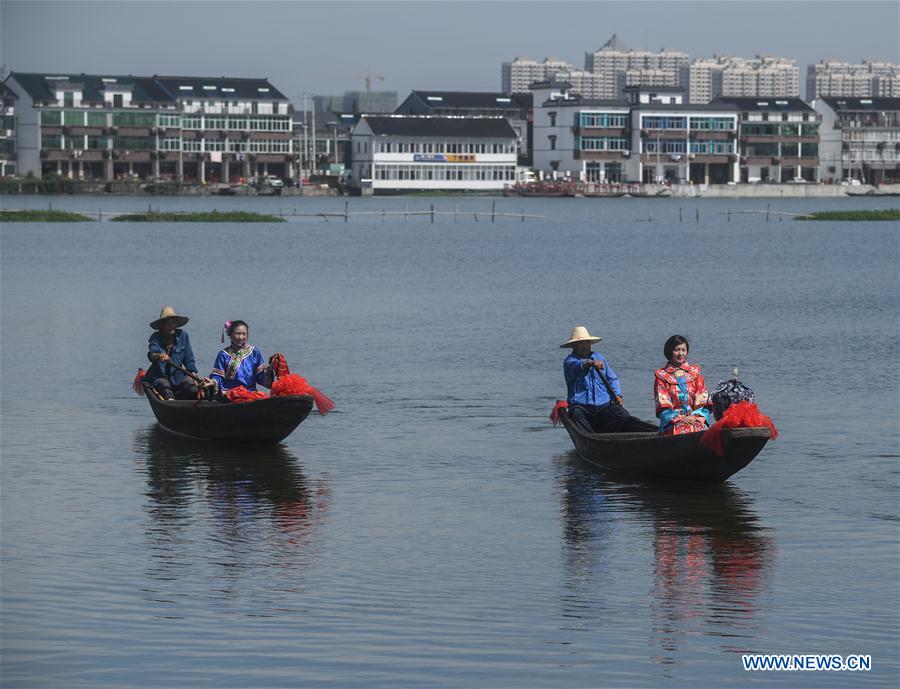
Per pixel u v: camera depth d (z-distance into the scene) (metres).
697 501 34.66
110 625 24.69
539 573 28.16
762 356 62.97
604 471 38.38
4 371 57.88
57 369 58.66
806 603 26.11
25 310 86.38
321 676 22.30
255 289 104.44
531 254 155.00
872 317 82.00
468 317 82.44
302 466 39.03
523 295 99.25
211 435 42.19
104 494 35.34
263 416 40.94
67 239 181.25
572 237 196.62
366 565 28.70
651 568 28.56
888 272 124.06
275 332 73.62
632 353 64.62
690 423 36.78
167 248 163.00
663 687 21.89
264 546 30.27
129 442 42.47
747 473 37.94
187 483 36.72
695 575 28.02
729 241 184.50
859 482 36.75
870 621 25.08
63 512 33.34
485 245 174.88
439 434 43.97
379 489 36.09
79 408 48.75
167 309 45.34
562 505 34.25
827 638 24.17
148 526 32.00
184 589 26.91
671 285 109.12
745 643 23.91
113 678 22.19
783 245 173.88
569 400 40.53
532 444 42.34
